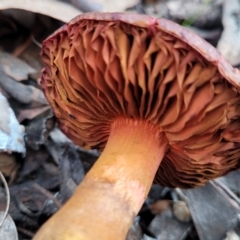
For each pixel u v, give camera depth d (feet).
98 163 0.25
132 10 0.43
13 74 0.36
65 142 0.35
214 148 0.25
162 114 0.24
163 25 0.20
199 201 0.32
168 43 0.20
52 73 0.26
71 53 0.23
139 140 0.25
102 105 0.25
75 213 0.22
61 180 0.32
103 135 0.30
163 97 0.23
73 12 0.37
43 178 0.33
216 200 0.32
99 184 0.24
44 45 0.25
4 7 0.35
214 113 0.22
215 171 0.29
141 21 0.20
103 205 0.23
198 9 0.45
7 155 0.31
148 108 0.23
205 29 0.45
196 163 0.27
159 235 0.30
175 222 0.31
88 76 0.23
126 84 0.22
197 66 0.20
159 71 0.21
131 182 0.24
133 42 0.21
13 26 0.40
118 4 0.41
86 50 0.22
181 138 0.25
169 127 0.24
